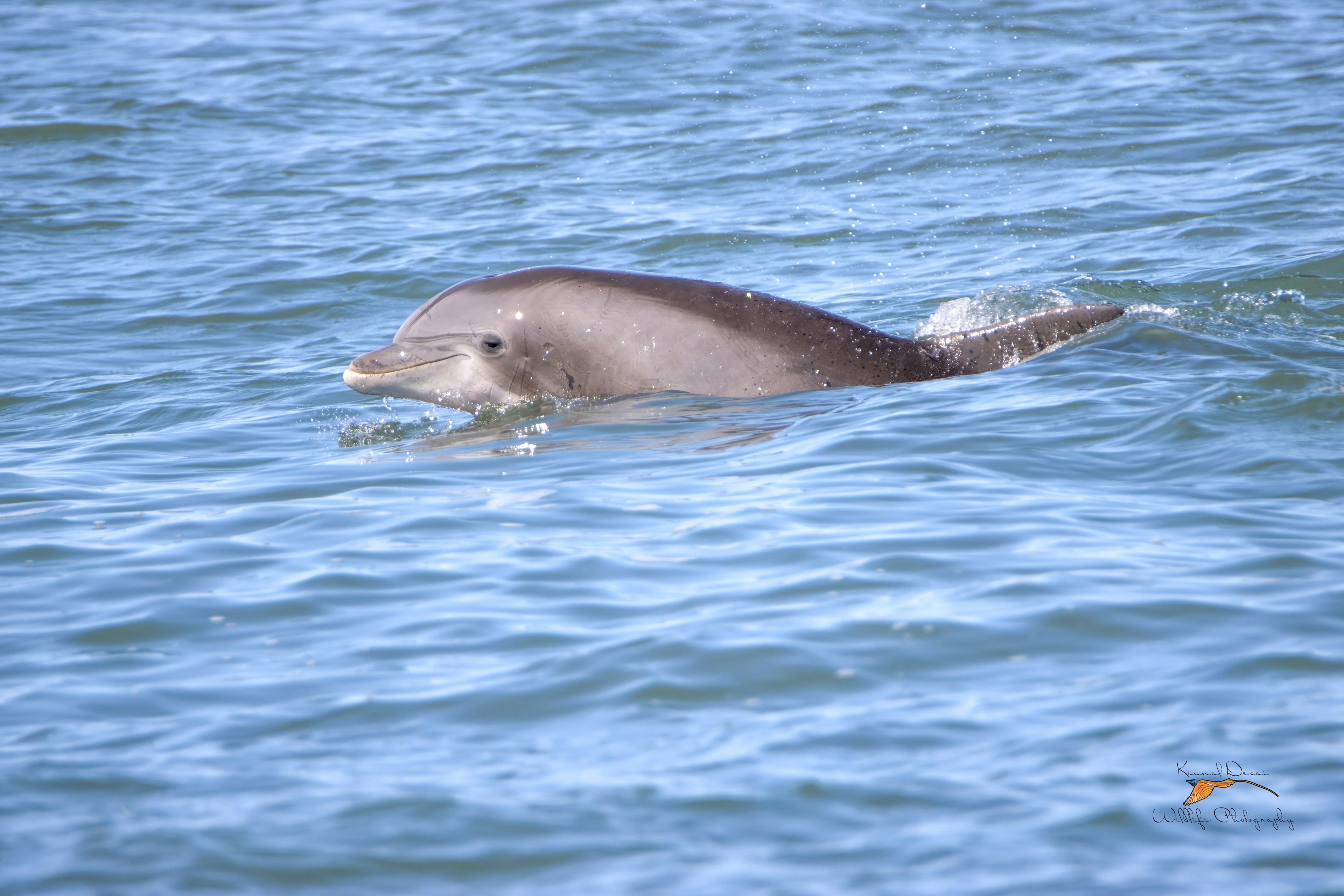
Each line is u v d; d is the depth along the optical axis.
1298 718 15.94
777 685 17.84
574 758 16.12
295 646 20.03
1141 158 69.75
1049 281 49.91
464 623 20.53
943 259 55.78
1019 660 18.16
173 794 15.43
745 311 36.03
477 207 68.88
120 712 17.84
